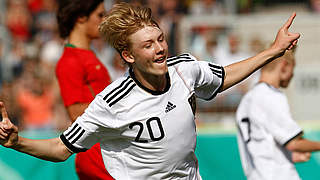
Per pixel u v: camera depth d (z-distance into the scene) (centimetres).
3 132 855
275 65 1396
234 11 3216
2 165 1906
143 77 878
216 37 2916
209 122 2639
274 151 1367
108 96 880
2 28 3225
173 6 3244
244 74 955
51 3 3612
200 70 935
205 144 1927
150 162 923
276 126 1355
